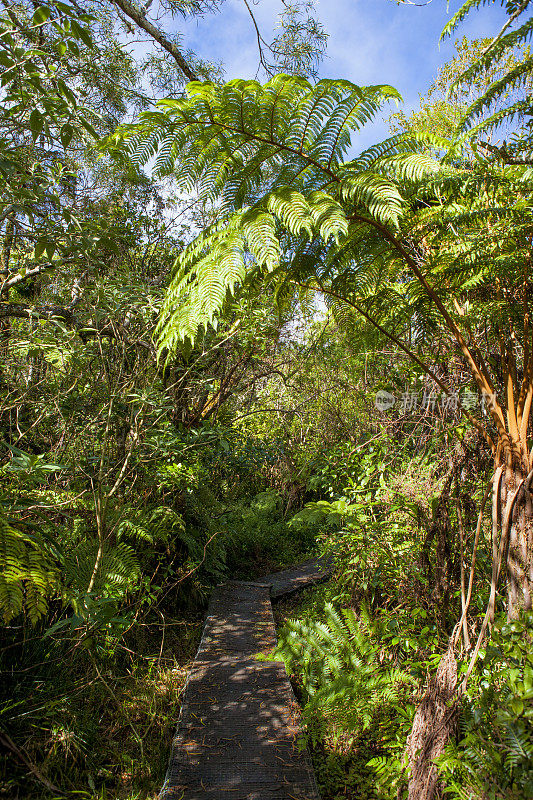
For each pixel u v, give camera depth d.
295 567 6.03
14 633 2.40
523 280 2.05
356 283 2.39
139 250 4.93
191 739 2.42
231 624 3.94
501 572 2.17
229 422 5.88
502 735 1.42
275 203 1.86
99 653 2.80
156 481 3.89
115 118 4.71
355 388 5.91
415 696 2.42
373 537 3.15
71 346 3.14
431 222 2.22
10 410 3.23
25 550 1.86
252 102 1.93
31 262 3.30
